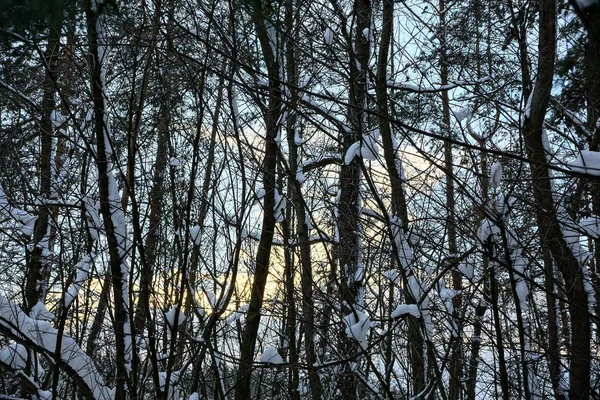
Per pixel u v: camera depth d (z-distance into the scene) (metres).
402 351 6.46
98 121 5.88
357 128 5.86
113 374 6.91
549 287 5.75
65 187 7.05
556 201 5.50
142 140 7.22
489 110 6.39
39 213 7.20
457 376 6.46
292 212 9.07
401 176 6.26
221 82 6.03
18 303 7.81
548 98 5.08
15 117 6.66
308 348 6.79
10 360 6.06
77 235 7.68
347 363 6.45
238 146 5.89
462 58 6.68
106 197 6.02
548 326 5.87
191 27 5.94
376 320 6.12
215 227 6.48
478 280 6.04
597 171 3.84
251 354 6.60
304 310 6.94
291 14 5.82
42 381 7.33
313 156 7.87
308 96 6.43
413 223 6.08
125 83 6.91
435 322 6.27
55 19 2.63
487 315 6.37
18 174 6.59
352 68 5.60
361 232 6.59
